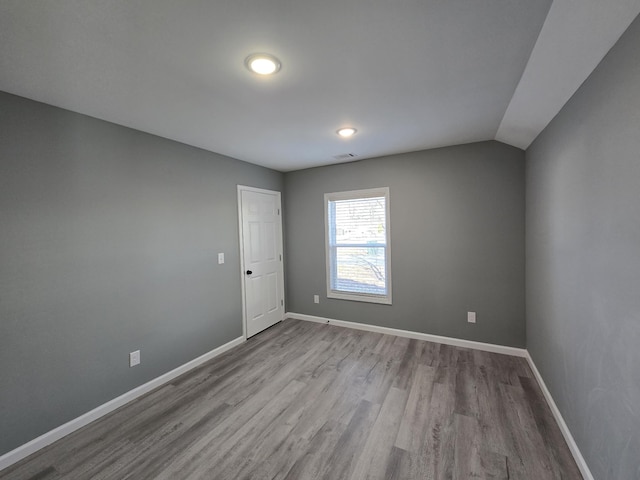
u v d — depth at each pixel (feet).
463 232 10.50
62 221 6.54
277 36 4.31
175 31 4.13
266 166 13.10
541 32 4.28
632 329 3.68
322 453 5.78
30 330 6.03
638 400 3.57
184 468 5.50
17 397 5.83
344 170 12.75
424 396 7.59
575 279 5.49
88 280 6.99
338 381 8.46
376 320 12.41
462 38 4.44
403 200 11.48
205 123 7.77
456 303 10.73
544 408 7.00
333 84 5.81
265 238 13.14
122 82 5.56
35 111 6.15
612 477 4.19
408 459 5.58
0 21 3.79
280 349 10.88
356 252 12.86
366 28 4.16
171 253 9.02
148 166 8.39
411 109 7.13
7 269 5.73
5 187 5.71
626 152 3.75
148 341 8.32
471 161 10.25
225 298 10.96
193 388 8.33
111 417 7.07
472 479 5.11
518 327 9.83
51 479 5.34
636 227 3.56
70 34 4.13
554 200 6.66
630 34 3.61
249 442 6.13
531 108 6.66
